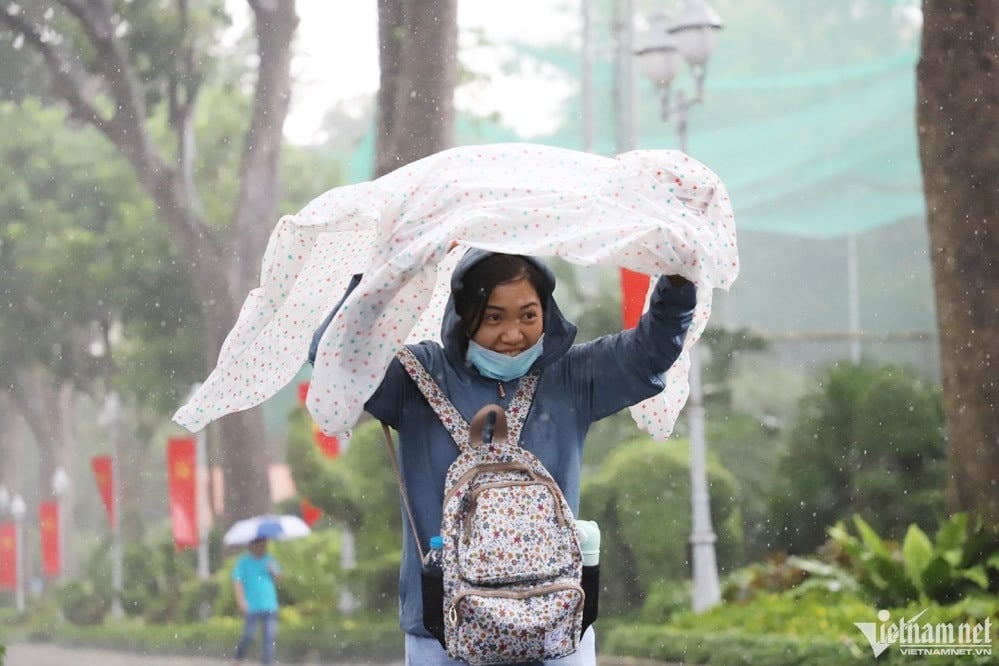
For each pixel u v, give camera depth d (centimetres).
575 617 734
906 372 3853
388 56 3416
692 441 3275
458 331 782
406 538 792
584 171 802
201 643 4122
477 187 759
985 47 2650
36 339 5947
